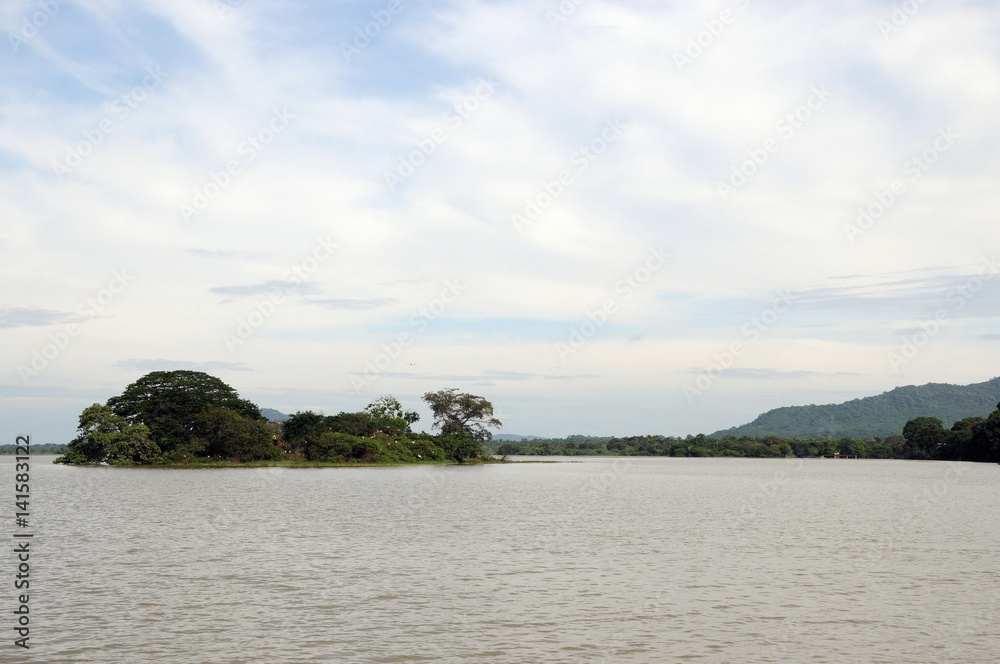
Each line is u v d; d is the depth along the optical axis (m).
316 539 38.44
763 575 29.52
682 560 32.91
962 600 25.33
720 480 104.19
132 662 18.41
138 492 66.75
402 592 26.00
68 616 22.52
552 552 34.94
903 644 20.34
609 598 25.30
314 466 119.62
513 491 76.62
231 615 22.77
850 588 27.12
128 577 28.27
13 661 18.41
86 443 113.62
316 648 19.58
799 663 18.78
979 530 44.53
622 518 50.44
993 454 178.00
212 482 80.25
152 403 114.81
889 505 62.56
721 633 21.20
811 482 99.69
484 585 27.25
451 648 19.66
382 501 60.75
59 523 44.19
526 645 19.98
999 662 18.95
